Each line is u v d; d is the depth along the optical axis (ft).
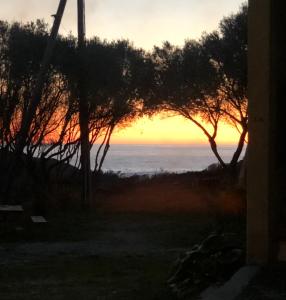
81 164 65.98
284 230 22.41
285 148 23.09
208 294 19.74
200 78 69.67
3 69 62.95
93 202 65.62
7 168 63.41
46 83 63.98
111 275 28.73
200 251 23.52
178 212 56.95
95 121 68.44
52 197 62.90
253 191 22.29
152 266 31.14
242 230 34.53
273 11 22.39
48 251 37.47
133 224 51.01
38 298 23.75
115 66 67.56
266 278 20.20
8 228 45.39
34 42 63.77
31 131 63.98
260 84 22.30
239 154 69.56
